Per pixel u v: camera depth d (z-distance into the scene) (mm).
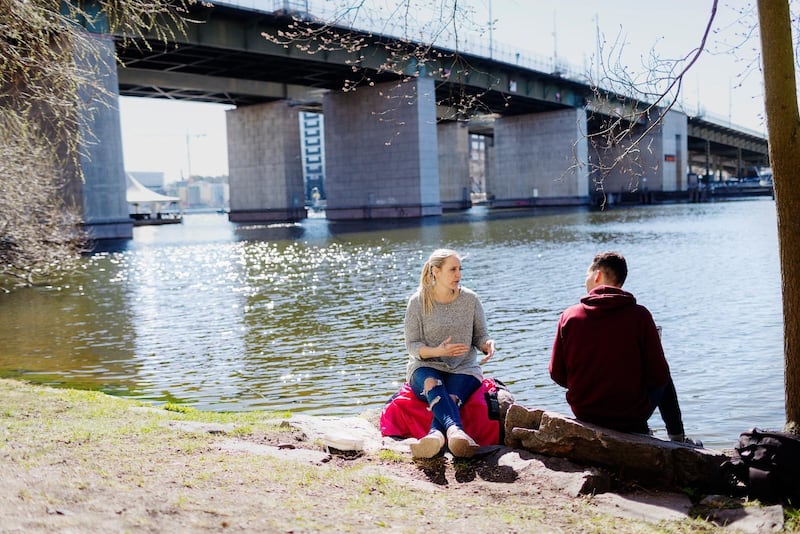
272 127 69250
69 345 12055
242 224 64500
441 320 5547
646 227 41500
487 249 29609
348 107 64062
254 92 64875
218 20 41594
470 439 4758
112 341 12359
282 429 5715
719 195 105312
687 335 11312
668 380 4941
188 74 57688
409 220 58250
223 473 4340
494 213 70125
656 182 89750
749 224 41281
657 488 4391
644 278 18641
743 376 8758
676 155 93250
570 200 81312
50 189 20141
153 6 10453
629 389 4723
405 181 61750
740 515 3850
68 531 3375
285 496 3967
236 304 16562
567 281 18766
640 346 4711
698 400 7820
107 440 5125
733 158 147500
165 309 16047
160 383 9336
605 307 4703
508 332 12195
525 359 10164
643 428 4859
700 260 22562
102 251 33125
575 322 4809
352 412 7828
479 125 97938
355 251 30859
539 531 3598
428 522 3691
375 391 8734
